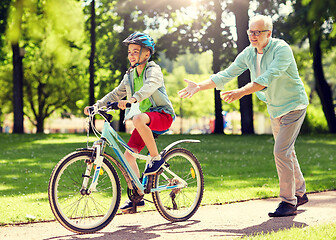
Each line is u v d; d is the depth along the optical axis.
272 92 4.34
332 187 6.17
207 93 54.69
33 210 4.48
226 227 3.89
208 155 10.70
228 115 59.47
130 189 3.96
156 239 3.47
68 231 3.73
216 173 7.77
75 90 36.06
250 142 15.02
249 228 3.82
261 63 4.31
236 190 5.86
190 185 4.44
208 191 5.78
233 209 4.75
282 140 4.29
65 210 4.23
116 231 3.77
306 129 24.48
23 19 22.20
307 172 7.90
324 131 24.47
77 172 3.93
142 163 5.76
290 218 4.21
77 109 37.94
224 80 4.53
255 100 35.00
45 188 6.05
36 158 9.98
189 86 4.41
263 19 4.18
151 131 3.93
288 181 4.29
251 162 9.49
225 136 18.70
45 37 24.83
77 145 13.36
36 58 32.50
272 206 4.89
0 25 20.64
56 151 11.60
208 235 3.59
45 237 3.52
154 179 4.07
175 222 4.17
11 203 4.86
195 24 24.22
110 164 3.85
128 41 3.92
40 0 21.92
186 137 17.12
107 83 29.33
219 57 24.09
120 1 23.83
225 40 24.00
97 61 28.67
